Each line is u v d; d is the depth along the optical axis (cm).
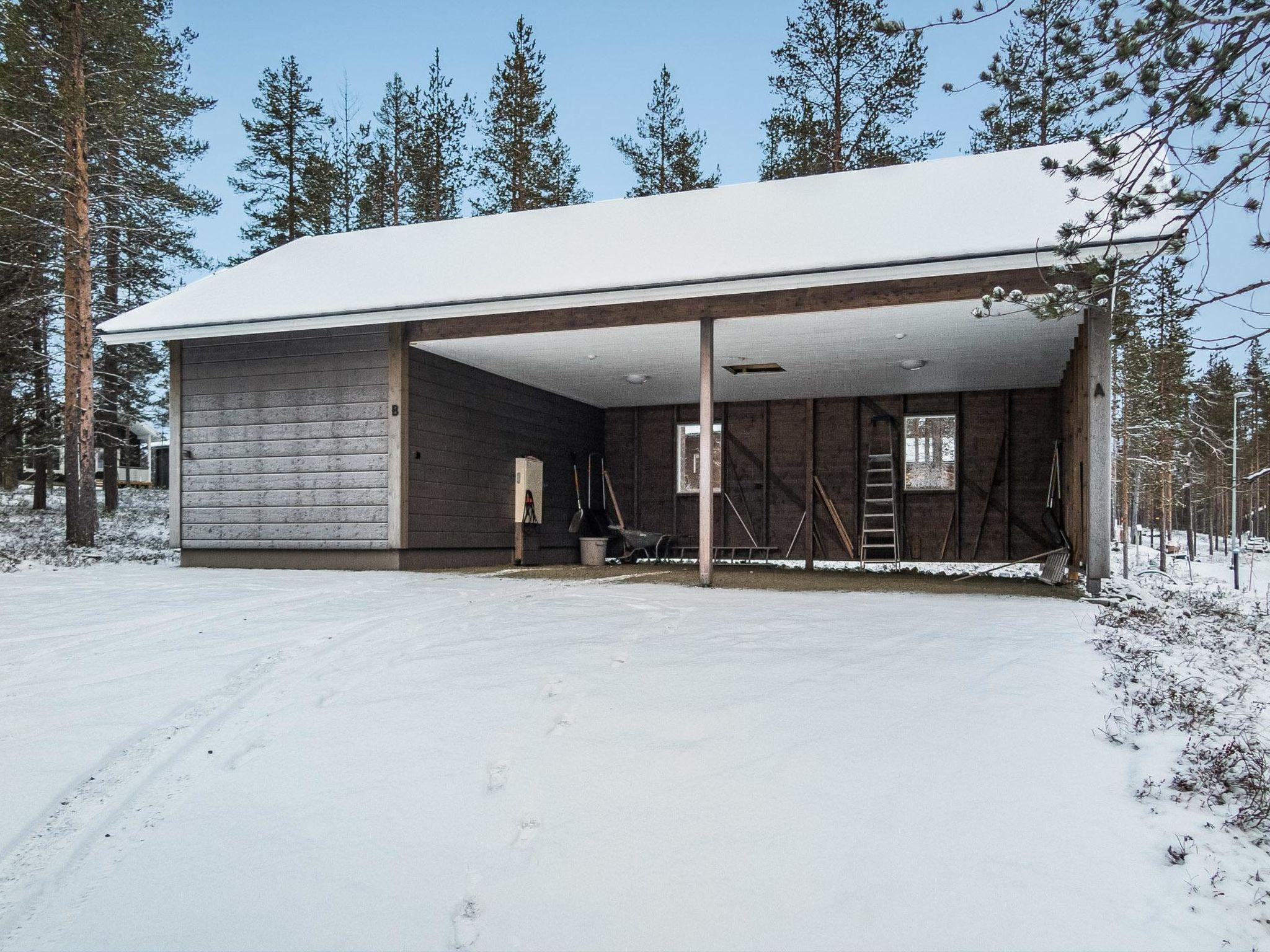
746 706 346
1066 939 199
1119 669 409
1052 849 237
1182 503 3525
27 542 1341
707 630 507
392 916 217
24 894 228
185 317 995
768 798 268
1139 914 208
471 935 208
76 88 1235
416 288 942
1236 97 274
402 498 961
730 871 231
